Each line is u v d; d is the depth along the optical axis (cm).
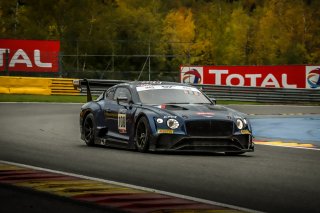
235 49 16738
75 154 2312
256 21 17475
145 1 16000
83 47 12625
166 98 2564
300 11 16538
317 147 2867
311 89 7381
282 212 1262
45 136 3122
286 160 2239
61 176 1728
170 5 19175
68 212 1234
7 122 3972
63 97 6844
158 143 2353
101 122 2700
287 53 16312
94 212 1235
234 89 7438
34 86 7019
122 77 12125
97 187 1543
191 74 7938
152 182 1639
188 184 1608
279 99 7412
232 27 16825
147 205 1314
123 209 1269
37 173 1783
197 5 19350
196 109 2428
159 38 13625
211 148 2344
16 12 13100
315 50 16488
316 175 1809
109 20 13025
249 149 2412
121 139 2556
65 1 13112
